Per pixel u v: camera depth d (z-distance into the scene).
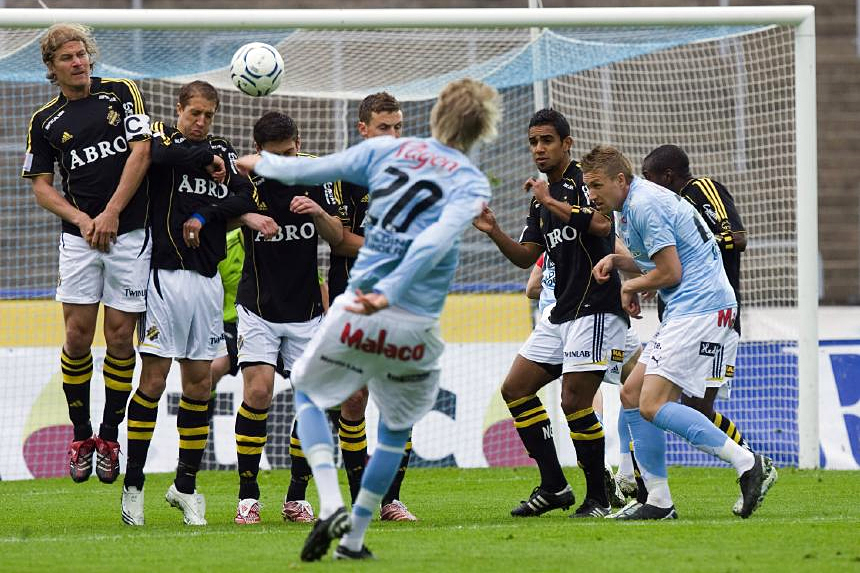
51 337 37.78
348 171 16.55
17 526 23.75
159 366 23.33
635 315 22.53
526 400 24.67
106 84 23.77
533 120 24.33
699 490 30.81
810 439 36.09
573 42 37.91
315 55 38.12
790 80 46.16
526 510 24.53
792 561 17.06
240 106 43.78
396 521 23.53
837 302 52.78
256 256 23.75
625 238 22.70
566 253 24.14
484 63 38.84
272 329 23.75
